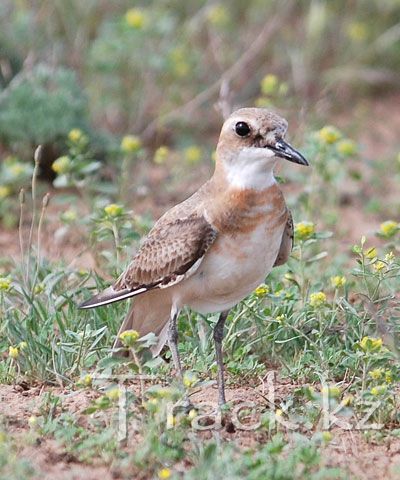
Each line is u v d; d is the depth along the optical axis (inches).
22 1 821.2
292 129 780.6
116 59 800.3
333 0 912.3
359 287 543.5
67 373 471.2
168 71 826.2
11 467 385.4
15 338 486.6
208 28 881.5
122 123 808.3
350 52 882.8
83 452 402.3
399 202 699.4
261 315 491.2
